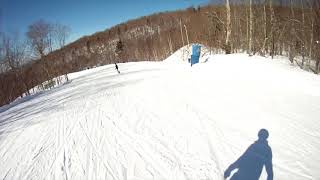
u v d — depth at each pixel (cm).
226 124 855
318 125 800
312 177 572
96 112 1184
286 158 644
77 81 3066
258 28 2739
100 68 4412
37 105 1748
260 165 625
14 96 3366
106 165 689
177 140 783
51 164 736
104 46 8700
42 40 4231
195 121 908
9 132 1123
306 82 1094
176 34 5997
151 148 752
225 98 1097
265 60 1479
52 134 980
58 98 1838
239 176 593
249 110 941
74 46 9500
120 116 1072
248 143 725
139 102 1250
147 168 653
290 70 1252
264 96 1053
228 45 2306
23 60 4019
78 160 734
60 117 1203
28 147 892
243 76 1342
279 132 770
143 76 2162
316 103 954
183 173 618
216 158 667
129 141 815
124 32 9638
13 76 3672
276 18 2606
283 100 997
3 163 797
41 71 4088
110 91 1662
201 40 4066
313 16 2162
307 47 2205
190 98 1177
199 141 762
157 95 1324
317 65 1927
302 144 701
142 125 934
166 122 934
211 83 1369
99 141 842
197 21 5047
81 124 1039
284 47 2694
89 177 643
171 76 1808
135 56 6150
